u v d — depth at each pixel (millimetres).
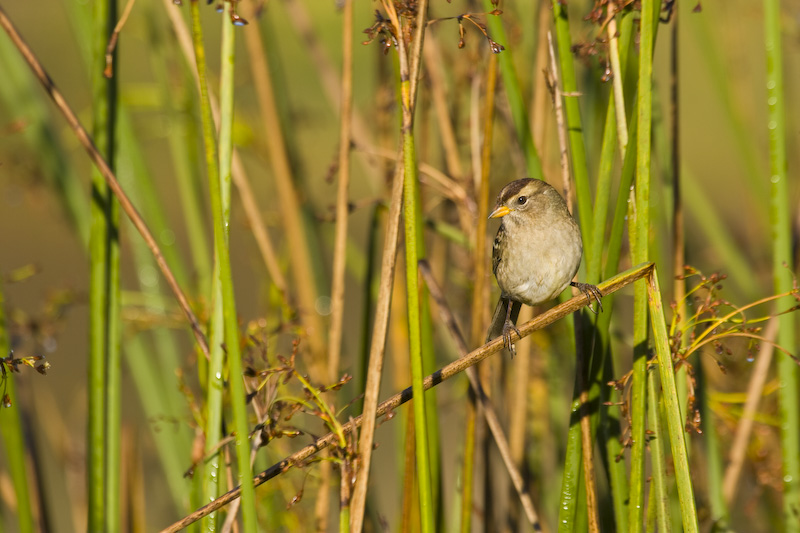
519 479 7816
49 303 10109
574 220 8648
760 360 8992
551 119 10844
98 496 7570
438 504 8125
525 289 8719
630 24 6480
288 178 10945
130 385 15531
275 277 9695
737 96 12445
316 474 9328
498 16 7320
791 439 8172
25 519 7664
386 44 6004
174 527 6047
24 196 11703
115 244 7637
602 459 7473
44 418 12359
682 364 6395
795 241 10273
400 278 10695
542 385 10695
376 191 11688
